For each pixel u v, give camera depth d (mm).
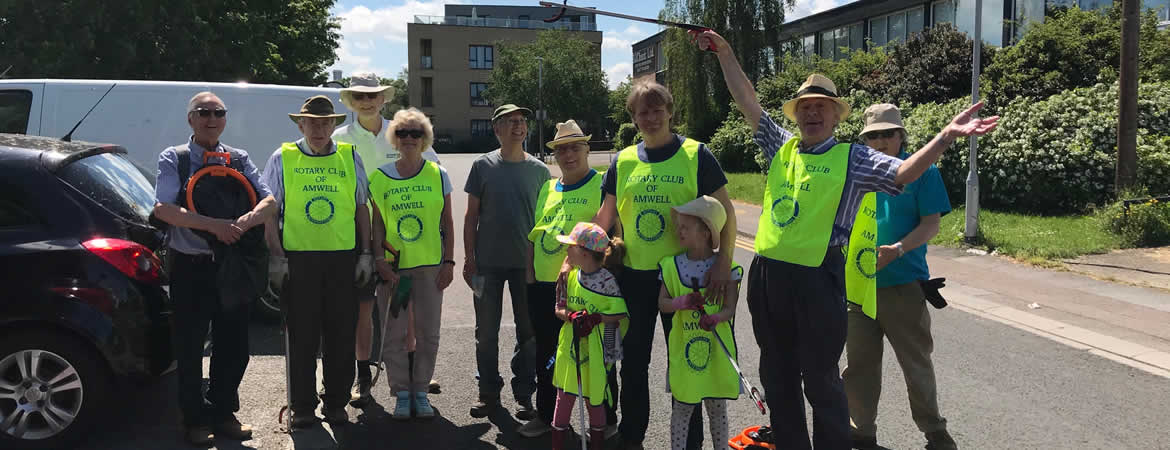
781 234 3170
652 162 3588
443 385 5051
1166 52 14812
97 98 7387
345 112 7727
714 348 3525
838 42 30219
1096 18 16125
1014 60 16203
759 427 4125
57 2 17266
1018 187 12672
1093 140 12078
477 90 69188
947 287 8070
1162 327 6441
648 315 3645
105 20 17547
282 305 4234
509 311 6961
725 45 3701
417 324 4484
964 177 13461
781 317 3217
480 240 4438
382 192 4441
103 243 3918
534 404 4738
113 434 4125
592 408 3756
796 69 25203
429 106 68688
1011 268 8984
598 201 4066
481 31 68625
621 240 3656
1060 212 12312
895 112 3730
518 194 4383
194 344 3898
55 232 3855
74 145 4328
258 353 5664
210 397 4059
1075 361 5539
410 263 4418
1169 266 8711
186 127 7488
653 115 3494
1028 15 21328
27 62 16859
